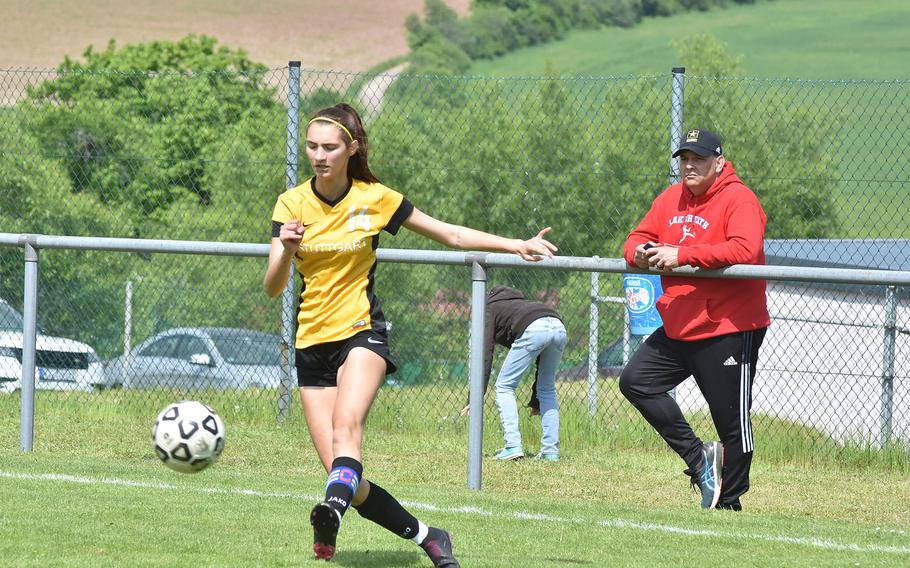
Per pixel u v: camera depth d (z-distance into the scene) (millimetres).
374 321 14883
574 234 43750
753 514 20578
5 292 35594
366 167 14984
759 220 20438
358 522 18516
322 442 14875
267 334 35781
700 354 20766
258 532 16984
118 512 18094
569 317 33188
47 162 38438
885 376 28766
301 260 14859
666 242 21141
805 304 33719
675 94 29547
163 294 36000
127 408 32531
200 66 127312
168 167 44281
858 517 21625
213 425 14930
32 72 36281
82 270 36031
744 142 50188
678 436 21328
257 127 46219
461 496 21016
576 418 30109
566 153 45344
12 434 28344
